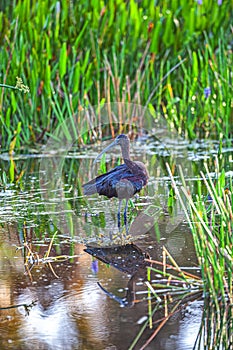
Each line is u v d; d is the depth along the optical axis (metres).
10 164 11.90
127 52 14.38
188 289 7.34
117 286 7.39
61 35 14.12
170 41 14.38
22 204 9.88
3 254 8.20
